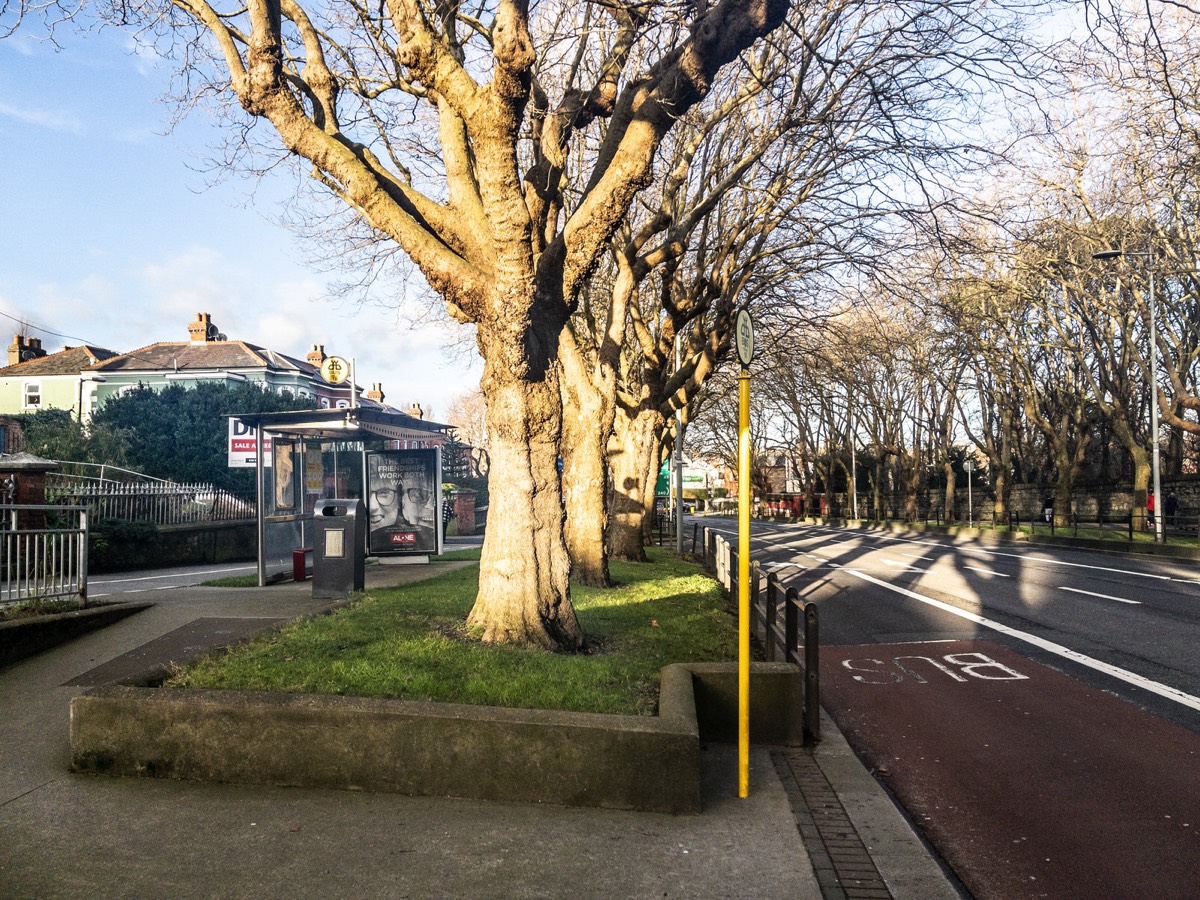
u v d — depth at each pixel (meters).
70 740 5.53
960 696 8.28
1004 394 41.31
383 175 8.70
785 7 7.74
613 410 15.39
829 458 66.50
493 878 3.96
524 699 5.69
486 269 8.05
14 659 7.58
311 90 9.24
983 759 6.32
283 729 5.05
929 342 34.41
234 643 6.98
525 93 6.58
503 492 7.75
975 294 22.94
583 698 5.79
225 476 29.19
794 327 21.39
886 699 8.27
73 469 23.03
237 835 4.34
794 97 13.45
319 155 7.70
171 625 8.89
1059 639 11.06
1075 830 4.93
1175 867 4.42
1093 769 6.00
